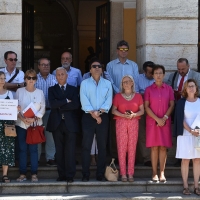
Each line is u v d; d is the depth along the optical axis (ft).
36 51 57.31
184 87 30.35
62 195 29.86
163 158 31.17
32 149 30.78
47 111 32.68
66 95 30.48
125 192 30.71
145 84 33.53
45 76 32.86
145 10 34.58
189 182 31.07
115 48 42.93
